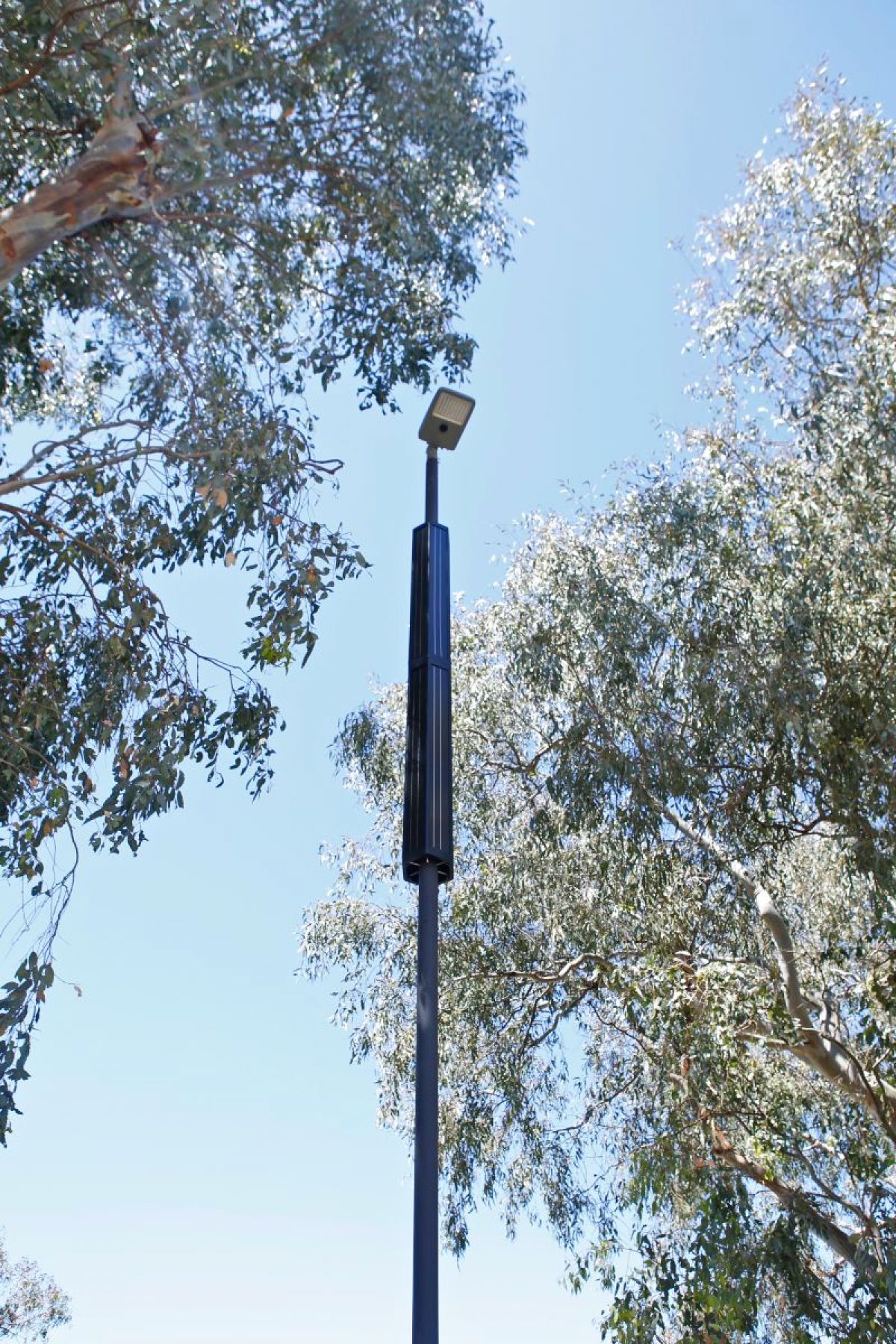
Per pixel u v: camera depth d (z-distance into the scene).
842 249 8.08
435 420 6.80
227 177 6.96
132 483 6.96
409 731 5.62
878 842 7.60
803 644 7.84
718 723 8.05
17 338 7.57
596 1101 10.80
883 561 7.63
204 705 7.06
